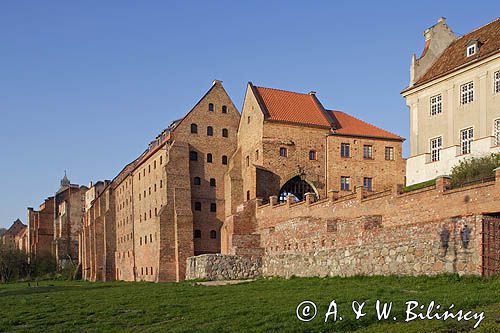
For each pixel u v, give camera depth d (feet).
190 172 222.89
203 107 230.07
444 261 94.38
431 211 105.60
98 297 107.34
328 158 207.41
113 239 321.11
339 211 138.92
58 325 71.92
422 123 164.86
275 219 174.40
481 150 137.49
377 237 113.09
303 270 143.64
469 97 148.56
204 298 93.86
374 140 213.87
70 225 446.19
